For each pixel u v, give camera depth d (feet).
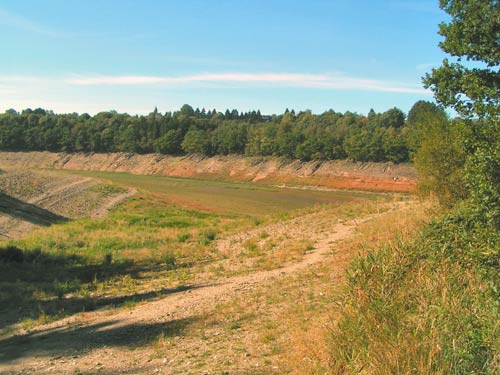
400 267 25.75
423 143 54.03
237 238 81.87
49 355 29.50
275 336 27.17
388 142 341.41
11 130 506.48
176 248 81.30
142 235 100.07
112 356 28.09
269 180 376.89
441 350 16.90
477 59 36.68
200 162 444.96
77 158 493.36
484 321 18.47
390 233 46.75
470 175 27.91
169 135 477.36
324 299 32.68
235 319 32.89
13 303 45.93
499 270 23.15
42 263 70.49
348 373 18.84
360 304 22.08
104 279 58.18
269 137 436.76
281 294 37.68
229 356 24.95
